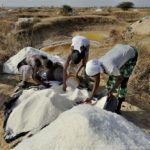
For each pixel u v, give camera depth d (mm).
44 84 3814
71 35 12422
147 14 18297
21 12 18547
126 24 14219
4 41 6820
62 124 2695
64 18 13414
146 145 2527
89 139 2492
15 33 10547
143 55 5746
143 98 4320
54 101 3289
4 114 3525
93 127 2555
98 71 3184
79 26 13531
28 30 11195
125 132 2617
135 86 4594
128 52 3354
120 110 3668
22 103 3398
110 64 3227
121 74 3348
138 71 4898
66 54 7238
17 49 6188
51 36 11766
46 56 4469
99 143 2461
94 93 3404
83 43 3604
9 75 4633
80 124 2590
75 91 3646
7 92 4070
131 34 8836
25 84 4051
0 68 4770
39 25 11906
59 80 3930
